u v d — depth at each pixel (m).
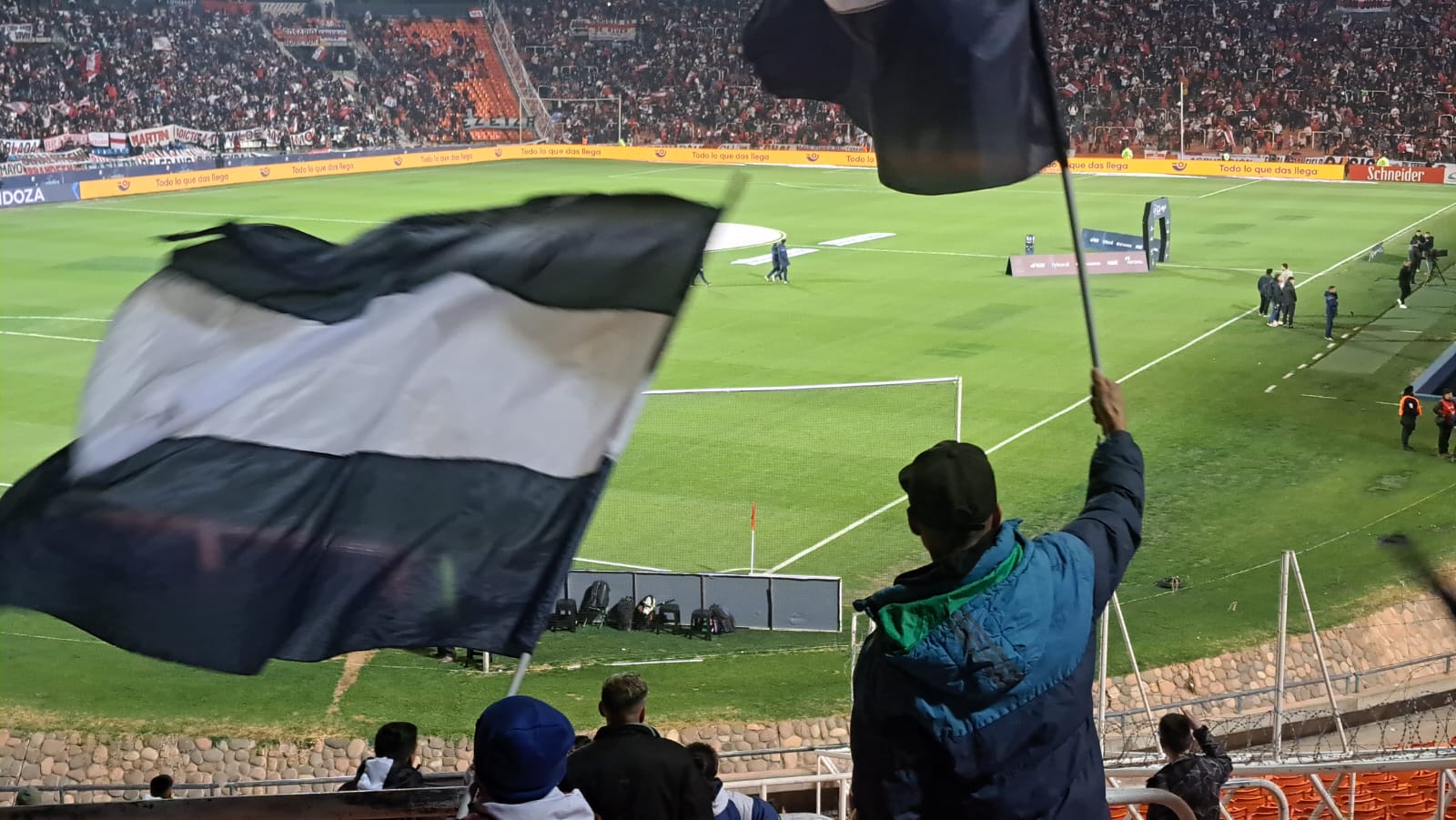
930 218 74.00
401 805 3.42
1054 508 28.61
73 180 80.69
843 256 61.50
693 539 26.86
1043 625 3.50
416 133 117.19
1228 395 37.75
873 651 3.70
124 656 22.33
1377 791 14.66
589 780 5.32
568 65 123.50
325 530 4.46
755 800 7.07
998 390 37.97
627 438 4.52
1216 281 54.25
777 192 86.38
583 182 90.56
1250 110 103.88
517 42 125.69
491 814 3.92
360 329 4.68
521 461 4.59
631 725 5.55
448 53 122.88
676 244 4.61
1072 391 37.75
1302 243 63.28
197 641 4.24
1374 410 36.19
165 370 4.74
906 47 5.72
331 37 118.44
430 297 4.68
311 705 20.56
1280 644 16.81
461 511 4.46
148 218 73.25
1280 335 44.91
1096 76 107.62
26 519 4.56
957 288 53.50
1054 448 32.69
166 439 4.65
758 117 113.50
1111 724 20.06
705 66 119.25
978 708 3.50
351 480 4.50
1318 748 16.33
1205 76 106.38
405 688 21.14
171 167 86.56
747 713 20.23
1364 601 23.75
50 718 20.05
